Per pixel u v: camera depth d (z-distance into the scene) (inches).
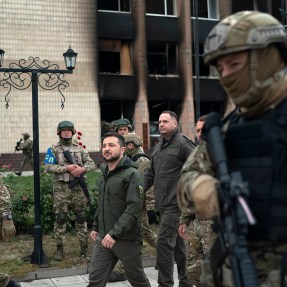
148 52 853.8
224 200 62.7
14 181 318.7
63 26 768.9
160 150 197.3
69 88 765.9
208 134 71.1
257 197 65.6
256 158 66.6
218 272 73.3
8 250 262.7
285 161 64.7
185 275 195.9
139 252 162.2
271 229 64.7
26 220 298.2
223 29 68.1
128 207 157.6
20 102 729.6
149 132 837.8
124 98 807.7
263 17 68.3
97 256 162.2
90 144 778.8
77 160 255.8
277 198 64.5
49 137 750.5
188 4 847.1
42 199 293.6
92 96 782.5
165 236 190.2
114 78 800.9
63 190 250.5
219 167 66.1
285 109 67.4
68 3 771.4
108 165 166.7
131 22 824.9
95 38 786.2
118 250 159.5
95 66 784.9
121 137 165.0
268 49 67.6
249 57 67.2
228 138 69.7
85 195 255.6
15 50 741.9
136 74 818.2
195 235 165.8
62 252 250.2
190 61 846.5
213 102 876.6
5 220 175.2
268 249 66.6
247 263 61.7
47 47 759.7
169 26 851.4
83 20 780.0
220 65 69.7
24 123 731.4
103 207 163.3
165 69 861.8
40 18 756.0
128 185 159.8
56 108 757.3
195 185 68.2
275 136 65.5
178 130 197.0
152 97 829.8
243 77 68.0
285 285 64.5
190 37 847.1
